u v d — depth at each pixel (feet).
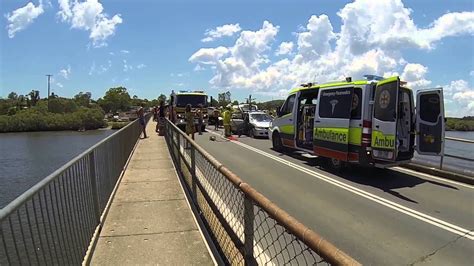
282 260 13.37
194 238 16.53
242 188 10.93
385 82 32.86
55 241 11.19
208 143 64.13
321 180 33.63
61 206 12.04
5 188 55.77
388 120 32.45
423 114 35.32
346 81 37.70
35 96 390.21
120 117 310.04
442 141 33.73
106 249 15.38
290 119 49.42
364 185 31.68
